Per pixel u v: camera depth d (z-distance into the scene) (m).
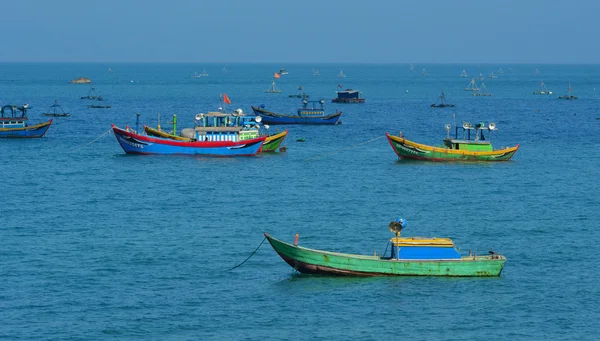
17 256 130.75
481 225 155.00
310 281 117.56
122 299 111.31
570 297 112.94
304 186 197.75
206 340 98.50
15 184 199.12
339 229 150.88
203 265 126.25
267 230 149.50
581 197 184.75
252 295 112.62
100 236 144.38
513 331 101.69
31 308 107.62
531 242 142.00
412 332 101.00
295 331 101.06
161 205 173.50
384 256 124.25
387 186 198.00
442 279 117.75
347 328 101.94
